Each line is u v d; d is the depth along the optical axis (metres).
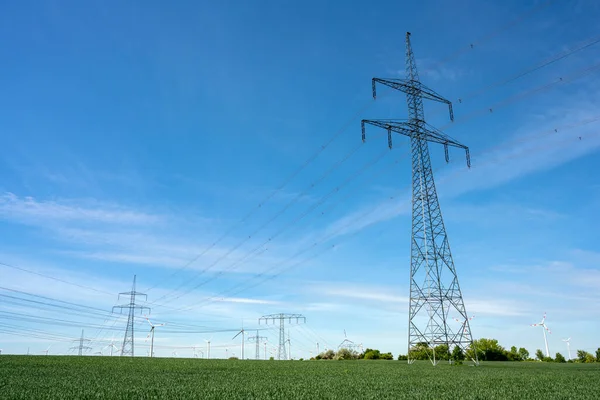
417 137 45.91
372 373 32.47
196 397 15.99
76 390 17.95
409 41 48.31
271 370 36.00
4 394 16.23
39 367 33.59
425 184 45.97
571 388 20.56
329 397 16.31
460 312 43.94
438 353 55.62
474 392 18.39
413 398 16.27
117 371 31.75
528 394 17.81
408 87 45.56
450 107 47.81
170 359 59.84
